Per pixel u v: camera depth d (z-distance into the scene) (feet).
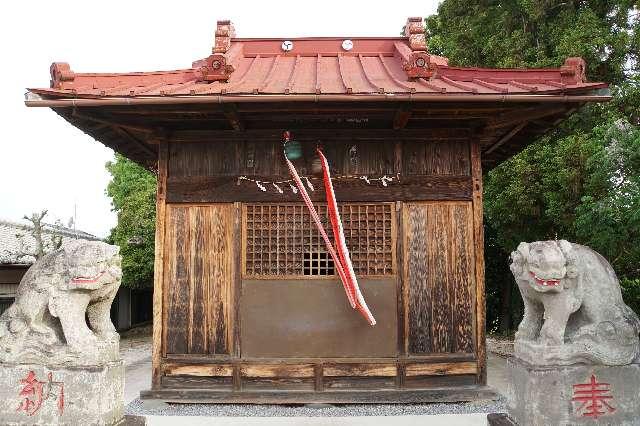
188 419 22.12
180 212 25.26
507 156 33.45
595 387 15.31
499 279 58.39
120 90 22.47
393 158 25.36
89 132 26.61
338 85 23.38
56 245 47.03
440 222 25.04
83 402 16.24
